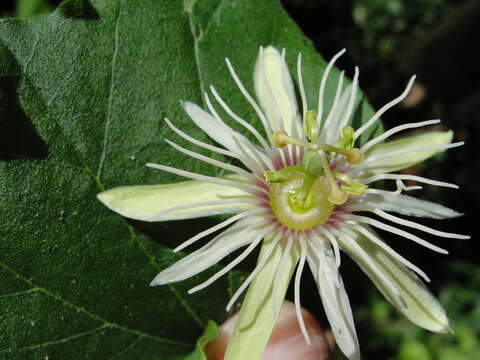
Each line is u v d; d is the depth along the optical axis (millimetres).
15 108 57
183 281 67
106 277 63
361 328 140
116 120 62
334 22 158
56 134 60
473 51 122
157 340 68
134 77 63
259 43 67
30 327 60
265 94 65
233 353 55
